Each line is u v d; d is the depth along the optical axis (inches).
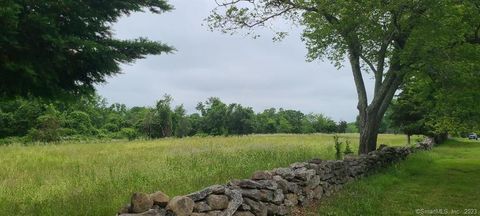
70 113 2381.9
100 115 2849.4
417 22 573.6
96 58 309.3
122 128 2650.1
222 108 3253.0
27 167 660.7
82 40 295.1
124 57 326.3
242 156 626.8
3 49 261.6
